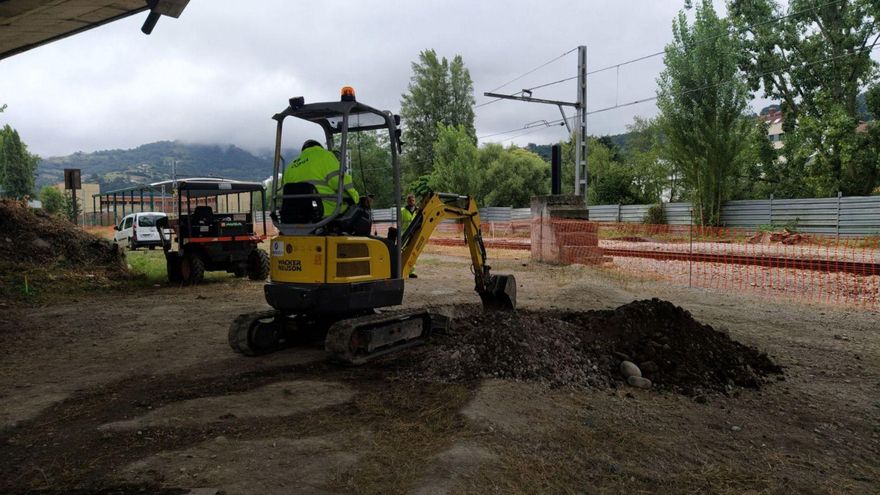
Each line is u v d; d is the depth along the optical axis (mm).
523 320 6152
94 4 8742
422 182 7504
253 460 3654
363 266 6137
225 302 10820
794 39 27547
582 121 23141
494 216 39469
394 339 6203
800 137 26062
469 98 50750
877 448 4172
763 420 4637
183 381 5621
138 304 10617
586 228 16531
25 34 10047
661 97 28281
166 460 3668
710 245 22031
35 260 13414
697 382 5402
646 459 3844
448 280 13539
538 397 4824
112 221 37594
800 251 18469
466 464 3525
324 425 4277
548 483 3426
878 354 6613
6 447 4035
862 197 21656
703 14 27203
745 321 8477
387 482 3371
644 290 11547
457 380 5250
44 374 6000
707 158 27125
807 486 3590
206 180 13430
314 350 6723
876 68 26125
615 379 5457
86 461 3746
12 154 58781
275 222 6273
